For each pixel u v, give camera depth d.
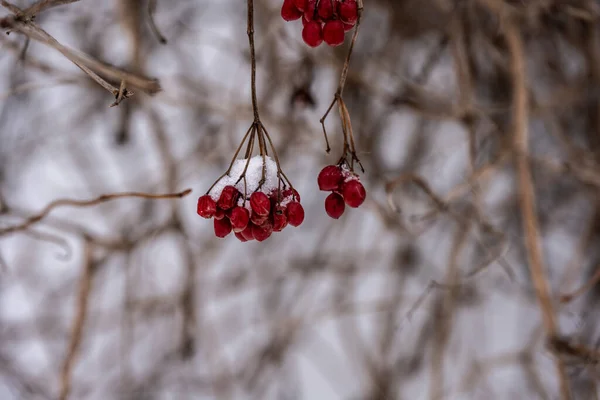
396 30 1.26
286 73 1.19
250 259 1.38
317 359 1.38
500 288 1.35
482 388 1.33
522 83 1.05
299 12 0.84
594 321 1.28
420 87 1.14
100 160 1.35
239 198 0.85
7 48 1.00
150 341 1.30
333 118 1.25
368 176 1.28
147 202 1.31
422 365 1.35
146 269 1.30
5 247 1.29
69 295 1.28
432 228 1.37
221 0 1.34
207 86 1.28
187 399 1.29
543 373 1.32
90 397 1.25
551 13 1.09
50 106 1.33
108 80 1.02
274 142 1.27
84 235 1.06
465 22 1.11
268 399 1.35
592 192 1.28
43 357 1.27
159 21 1.24
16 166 1.31
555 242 1.40
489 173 1.14
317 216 1.39
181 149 1.32
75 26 1.20
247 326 1.38
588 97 1.28
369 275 1.41
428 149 1.32
